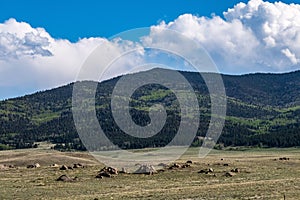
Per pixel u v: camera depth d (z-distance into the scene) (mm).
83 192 57125
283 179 68562
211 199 47188
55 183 67188
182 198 48594
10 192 58094
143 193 54250
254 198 47219
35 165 98625
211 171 78562
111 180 69562
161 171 78188
